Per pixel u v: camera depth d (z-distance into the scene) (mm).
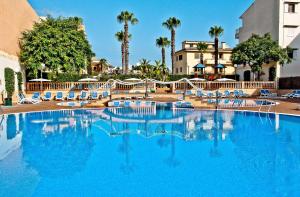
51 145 10664
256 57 31188
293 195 5996
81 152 9602
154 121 16375
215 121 16172
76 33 29766
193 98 23625
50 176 7203
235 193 6117
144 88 34312
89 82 31484
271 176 7113
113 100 24391
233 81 33500
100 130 13648
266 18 38312
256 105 22797
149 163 8305
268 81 33719
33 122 15906
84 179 6988
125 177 7113
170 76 39594
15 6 27766
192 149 9930
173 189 6367
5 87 24141
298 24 35594
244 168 7770
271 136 12039
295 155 9102
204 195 6023
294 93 29031
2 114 18297
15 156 9102
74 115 18797
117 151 9727
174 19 45875
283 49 32031
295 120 15961
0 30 23859
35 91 29359
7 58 24734
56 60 27469
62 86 30516
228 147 10195
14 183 6719
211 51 53281
